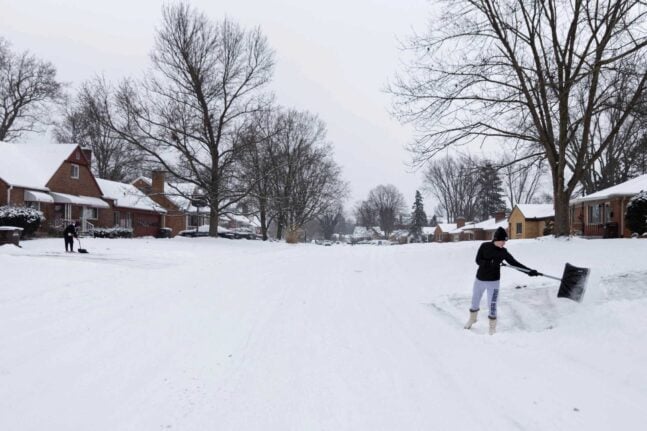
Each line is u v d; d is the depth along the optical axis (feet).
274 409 15.15
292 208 163.43
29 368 18.28
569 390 16.99
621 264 39.63
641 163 141.49
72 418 14.24
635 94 55.93
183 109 111.55
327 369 19.08
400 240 294.87
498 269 25.82
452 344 23.07
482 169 68.95
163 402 15.55
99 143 178.81
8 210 88.84
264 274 48.44
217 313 28.71
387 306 32.55
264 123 142.92
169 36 111.96
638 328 21.79
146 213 157.38
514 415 14.87
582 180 141.79
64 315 26.66
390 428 13.91
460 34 61.52
